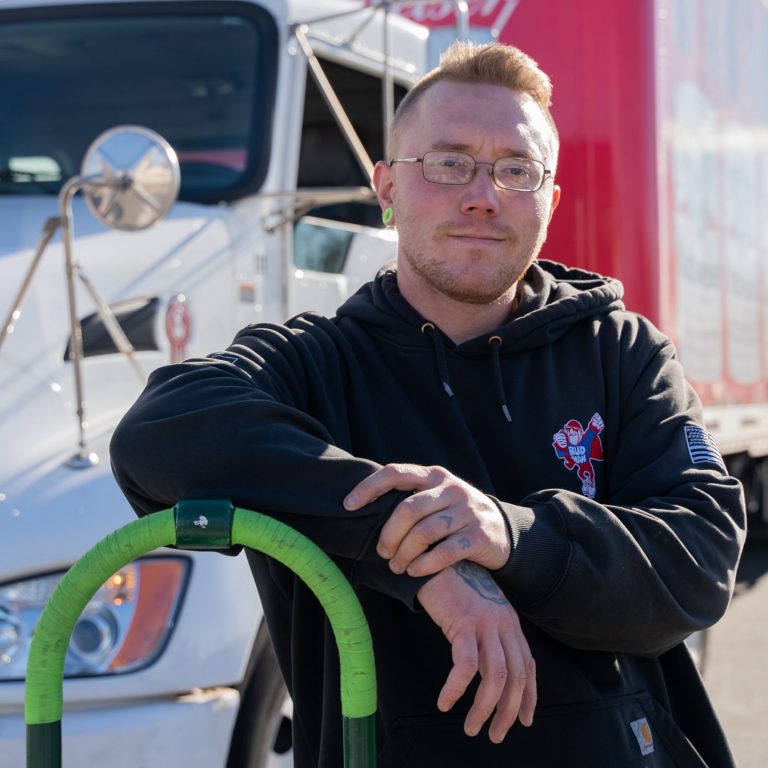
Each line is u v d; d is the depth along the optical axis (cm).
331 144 617
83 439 460
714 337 1079
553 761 265
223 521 230
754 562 1290
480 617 238
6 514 423
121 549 229
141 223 491
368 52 639
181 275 541
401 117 307
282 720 477
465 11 627
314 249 603
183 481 247
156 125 585
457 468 286
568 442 293
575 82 900
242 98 581
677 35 978
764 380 1260
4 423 470
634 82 894
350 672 230
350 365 296
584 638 258
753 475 1338
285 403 280
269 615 293
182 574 432
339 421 287
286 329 297
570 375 302
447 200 293
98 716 412
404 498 241
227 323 555
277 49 587
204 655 427
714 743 293
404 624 273
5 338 493
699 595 267
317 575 231
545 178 301
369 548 242
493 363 296
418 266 297
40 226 542
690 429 294
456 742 266
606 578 251
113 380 516
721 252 1105
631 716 275
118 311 521
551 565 247
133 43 598
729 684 831
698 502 276
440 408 293
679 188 970
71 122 588
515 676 238
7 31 608
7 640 410
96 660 416
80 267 509
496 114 296
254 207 570
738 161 1171
